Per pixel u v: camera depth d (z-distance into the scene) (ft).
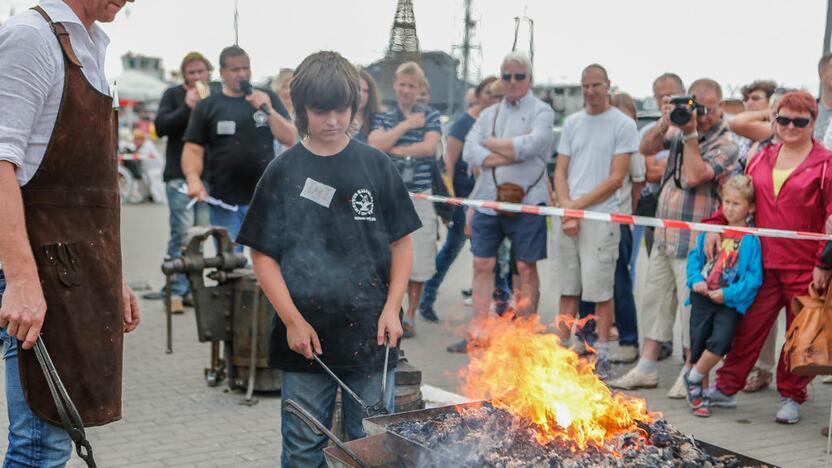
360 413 10.07
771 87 21.25
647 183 22.00
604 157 19.27
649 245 22.08
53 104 8.32
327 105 9.37
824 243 15.19
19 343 8.36
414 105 21.21
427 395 15.06
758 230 15.43
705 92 17.43
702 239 16.75
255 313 16.71
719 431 15.51
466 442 8.13
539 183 20.40
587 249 19.26
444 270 24.26
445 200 19.90
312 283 9.73
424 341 22.00
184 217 24.35
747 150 20.16
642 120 30.14
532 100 20.43
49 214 8.46
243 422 15.76
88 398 8.77
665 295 17.99
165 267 16.40
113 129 9.11
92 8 8.66
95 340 8.80
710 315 16.38
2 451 13.82
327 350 9.80
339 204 9.71
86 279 8.71
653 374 18.13
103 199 8.88
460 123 24.36
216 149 21.54
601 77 19.17
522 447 7.97
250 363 16.94
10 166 8.00
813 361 14.11
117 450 14.29
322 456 10.15
